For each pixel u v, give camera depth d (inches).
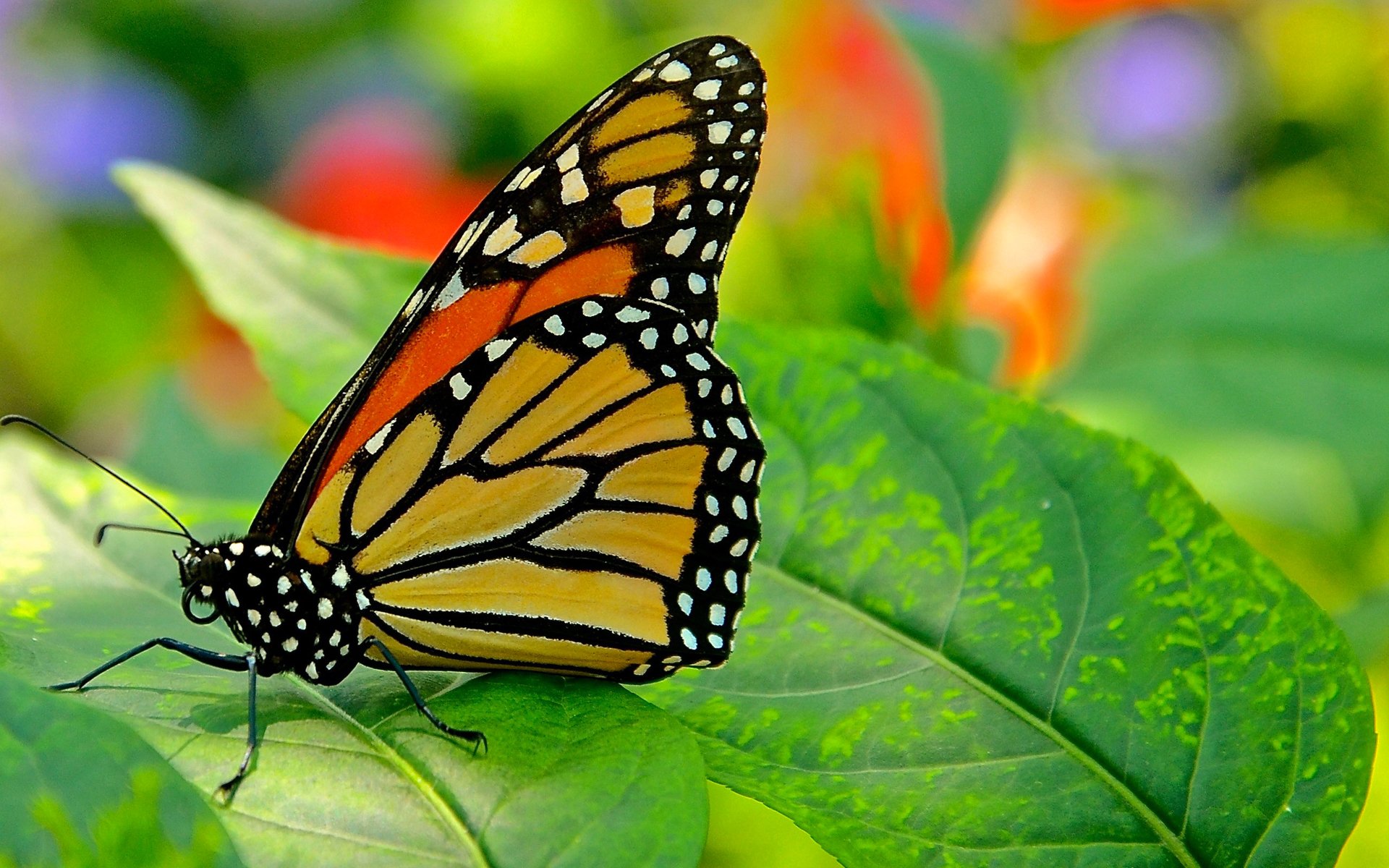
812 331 15.1
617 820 13.9
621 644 14.7
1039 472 14.8
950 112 16.8
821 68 17.0
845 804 14.4
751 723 14.6
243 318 15.3
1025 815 14.3
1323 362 17.2
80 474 15.3
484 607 14.8
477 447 14.8
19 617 14.8
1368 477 17.4
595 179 15.0
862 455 14.9
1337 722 14.4
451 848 13.9
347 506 14.8
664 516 14.8
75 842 13.4
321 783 14.1
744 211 14.9
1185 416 17.3
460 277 14.9
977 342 17.3
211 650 14.9
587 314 14.9
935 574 14.7
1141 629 14.5
